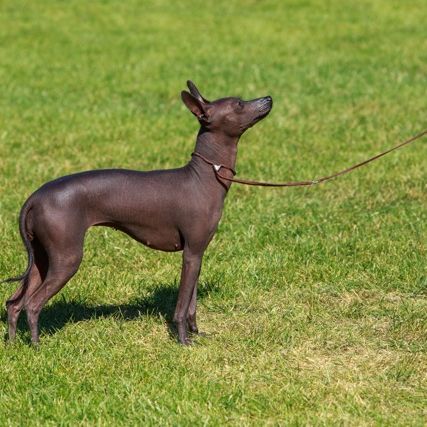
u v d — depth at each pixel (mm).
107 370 10430
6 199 16969
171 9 39500
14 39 34125
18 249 14492
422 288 13070
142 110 24547
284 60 30562
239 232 15164
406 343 11328
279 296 12844
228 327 11844
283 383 10156
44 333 11430
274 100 25469
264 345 11172
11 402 9727
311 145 21062
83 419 9352
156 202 10672
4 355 10695
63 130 22562
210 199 10781
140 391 9867
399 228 15281
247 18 37688
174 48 32781
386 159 19594
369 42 33094
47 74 28969
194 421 9242
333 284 13227
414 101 24906
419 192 17359
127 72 29234
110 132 22312
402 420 9406
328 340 11383
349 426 9258
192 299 11344
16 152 20656
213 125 10766
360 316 12164
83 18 37844
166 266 13898
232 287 13078
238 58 31031
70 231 10414
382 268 13625
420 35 34094
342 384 10172
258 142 21391
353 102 25000
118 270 13781
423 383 10258
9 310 10969
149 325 11750
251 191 17547
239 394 9828
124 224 10734
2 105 25094
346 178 18281
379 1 39844
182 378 10133
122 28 36219
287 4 40000
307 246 14445
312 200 16906
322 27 35875
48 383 10117
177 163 19891
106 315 12164
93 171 10773
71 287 13000
